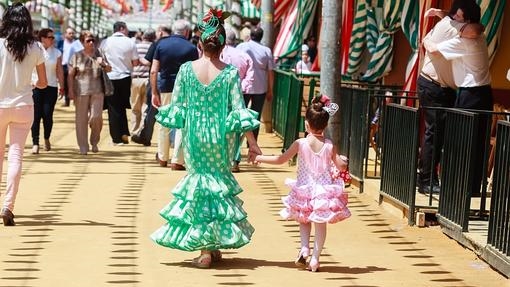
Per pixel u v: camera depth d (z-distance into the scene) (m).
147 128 27.48
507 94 20.61
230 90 12.55
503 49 20.55
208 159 12.52
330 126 19.72
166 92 22.78
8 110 15.16
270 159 12.52
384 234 15.15
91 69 25.14
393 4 25.27
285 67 34.06
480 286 12.02
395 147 16.75
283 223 15.90
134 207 17.12
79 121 25.22
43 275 12.14
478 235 14.05
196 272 12.44
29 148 26.50
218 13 12.77
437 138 16.75
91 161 23.75
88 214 16.36
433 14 17.34
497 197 12.94
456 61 16.38
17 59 15.12
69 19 61.41
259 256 13.48
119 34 27.39
